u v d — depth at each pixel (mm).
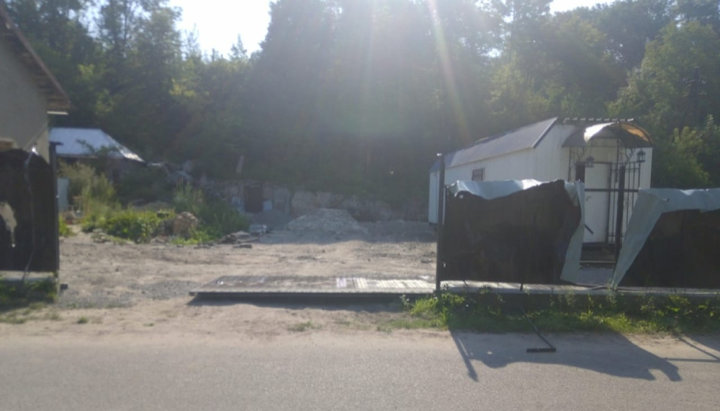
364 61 35719
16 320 7316
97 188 25453
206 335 6812
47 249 8984
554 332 7320
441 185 8430
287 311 8109
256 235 22031
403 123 35250
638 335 7301
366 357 6070
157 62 42094
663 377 5633
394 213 32938
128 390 4961
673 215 8195
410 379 5398
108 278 10688
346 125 35469
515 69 38688
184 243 18531
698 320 7789
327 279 10086
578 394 5094
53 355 5930
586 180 14930
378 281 9789
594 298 8250
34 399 4730
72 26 41844
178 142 38250
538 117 35000
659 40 49875
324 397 4887
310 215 26781
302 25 37094
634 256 8258
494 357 6191
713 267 8219
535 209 8258
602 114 34750
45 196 8938
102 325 7199
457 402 4840
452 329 7344
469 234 8344
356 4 36125
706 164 28188
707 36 38812
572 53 43875
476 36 39125
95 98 37406
